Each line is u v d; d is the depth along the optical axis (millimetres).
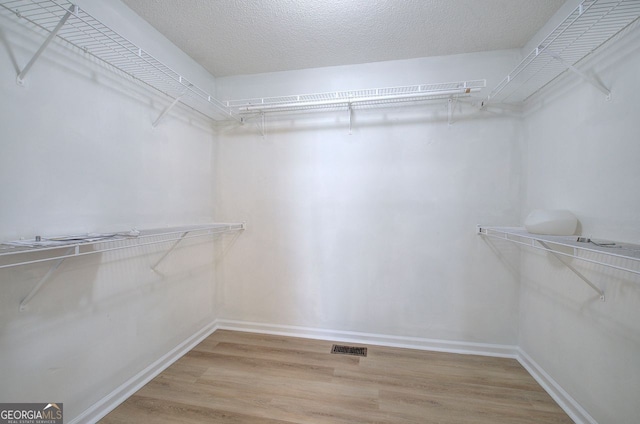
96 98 1302
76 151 1207
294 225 2227
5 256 965
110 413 1337
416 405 1402
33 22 1018
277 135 2246
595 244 1027
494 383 1590
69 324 1185
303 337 2197
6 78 962
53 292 1120
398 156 2045
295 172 2219
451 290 1981
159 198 1726
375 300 2094
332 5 1460
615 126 1116
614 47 1126
